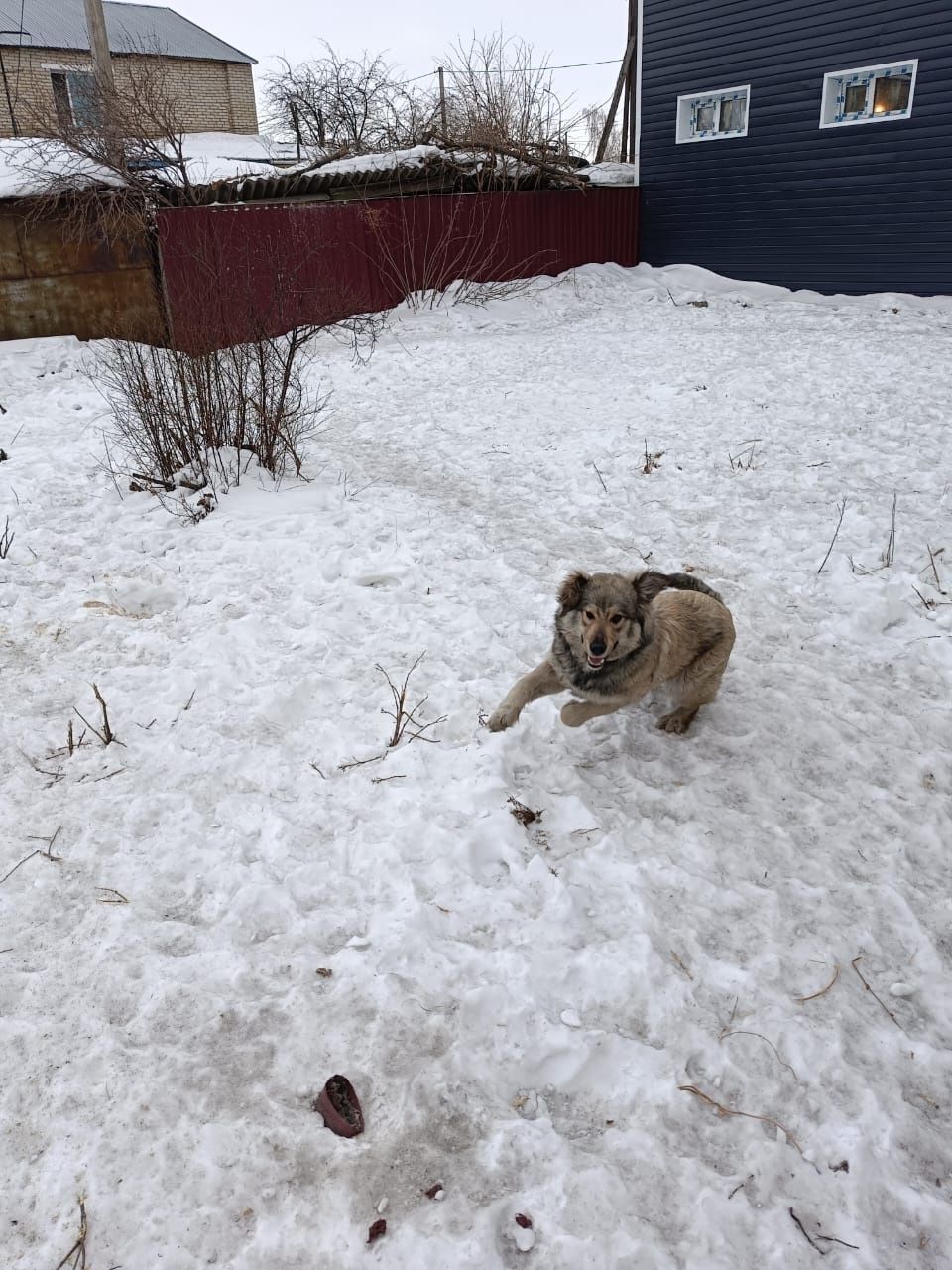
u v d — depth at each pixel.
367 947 2.14
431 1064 1.85
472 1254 1.51
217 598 3.95
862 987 2.09
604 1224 1.57
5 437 6.40
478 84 13.52
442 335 10.94
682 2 12.82
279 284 7.25
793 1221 1.60
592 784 2.82
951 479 5.15
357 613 3.83
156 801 2.63
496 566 4.26
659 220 14.43
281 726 3.04
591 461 5.87
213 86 26.34
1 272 9.60
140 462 5.32
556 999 2.03
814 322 10.56
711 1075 1.88
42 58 22.45
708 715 3.19
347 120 20.17
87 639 3.59
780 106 12.20
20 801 2.64
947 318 10.45
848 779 2.84
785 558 4.36
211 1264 1.52
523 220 13.15
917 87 10.75
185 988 2.02
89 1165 1.65
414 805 2.61
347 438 6.77
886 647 3.59
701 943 2.19
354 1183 1.63
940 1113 1.81
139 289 10.31
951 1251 1.56
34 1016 1.95
